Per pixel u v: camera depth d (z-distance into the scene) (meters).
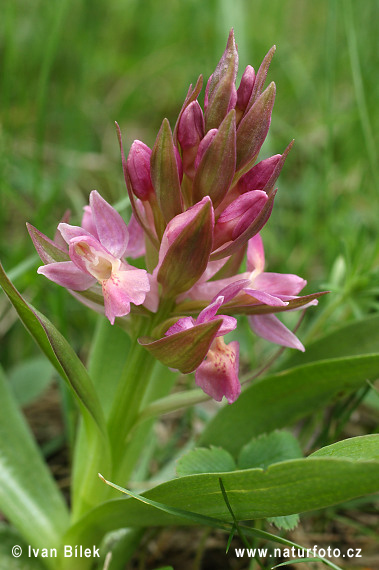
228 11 0.31
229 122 0.14
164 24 0.41
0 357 0.24
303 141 0.34
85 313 0.25
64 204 0.30
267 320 0.16
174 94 0.39
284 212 0.31
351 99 0.35
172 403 0.17
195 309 0.16
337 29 0.38
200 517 0.15
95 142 0.35
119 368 0.19
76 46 0.35
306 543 0.19
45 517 0.18
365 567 0.18
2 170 0.26
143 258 0.19
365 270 0.22
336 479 0.13
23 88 0.32
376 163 0.28
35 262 0.22
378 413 0.23
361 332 0.19
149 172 0.15
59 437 0.22
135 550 0.18
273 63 0.38
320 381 0.17
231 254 0.15
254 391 0.18
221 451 0.17
